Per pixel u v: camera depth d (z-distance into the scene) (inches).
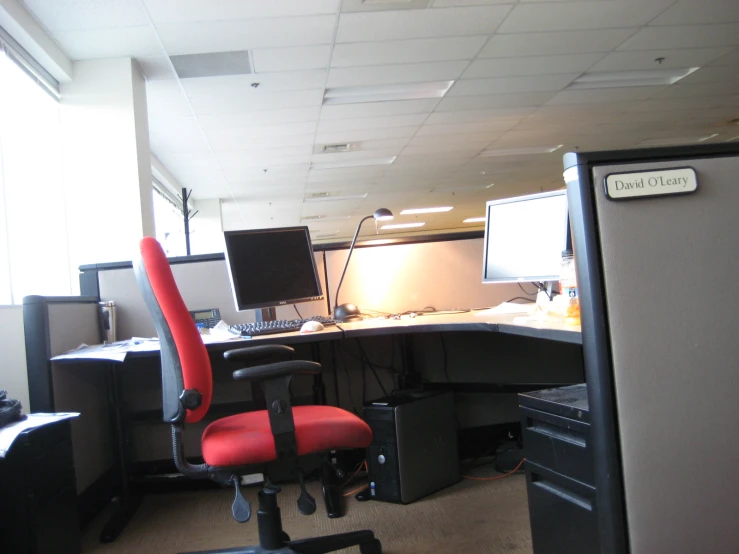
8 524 58.2
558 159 319.0
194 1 121.9
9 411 60.7
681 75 203.0
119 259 141.5
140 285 54.9
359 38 148.0
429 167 307.3
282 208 385.4
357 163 283.9
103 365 91.7
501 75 184.7
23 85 128.9
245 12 129.0
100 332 88.0
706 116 259.3
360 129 227.9
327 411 62.1
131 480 90.5
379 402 83.4
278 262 89.0
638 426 36.9
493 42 158.6
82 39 134.2
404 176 322.3
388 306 99.0
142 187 148.4
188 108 185.2
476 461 97.1
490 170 329.4
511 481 86.2
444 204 433.1
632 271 37.0
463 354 104.1
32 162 129.3
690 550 37.0
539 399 48.6
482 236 101.3
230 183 296.5
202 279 92.7
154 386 94.3
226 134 215.3
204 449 53.8
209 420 95.0
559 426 46.2
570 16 147.3
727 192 37.5
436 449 85.0
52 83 140.3
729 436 37.1
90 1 117.9
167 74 158.4
